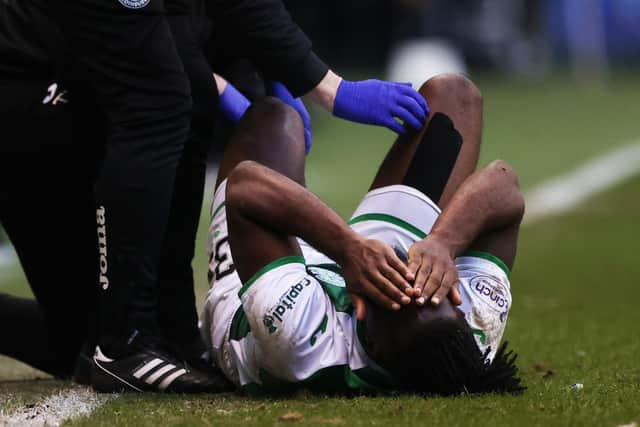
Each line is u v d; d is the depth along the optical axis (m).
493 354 12.75
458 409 11.76
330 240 11.84
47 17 14.04
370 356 12.39
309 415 11.69
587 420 11.38
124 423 11.69
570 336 18.17
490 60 91.75
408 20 84.44
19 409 12.79
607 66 100.81
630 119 69.88
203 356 14.48
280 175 12.21
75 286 14.99
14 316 15.48
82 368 14.48
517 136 61.00
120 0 12.98
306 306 12.22
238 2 14.20
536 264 27.70
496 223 12.46
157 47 13.21
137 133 13.35
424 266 11.72
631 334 18.28
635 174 46.88
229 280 13.56
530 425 11.16
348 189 42.34
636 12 101.19
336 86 14.37
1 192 14.52
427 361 11.95
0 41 14.07
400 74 73.00
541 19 98.25
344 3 85.12
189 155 14.47
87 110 13.96
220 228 13.97
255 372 12.91
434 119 13.91
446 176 13.70
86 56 13.25
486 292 12.54
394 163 13.88
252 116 14.23
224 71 16.16
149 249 13.58
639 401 12.38
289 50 14.28
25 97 13.97
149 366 13.58
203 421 11.52
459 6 90.88
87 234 14.69
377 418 11.48
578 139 59.91
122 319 13.64
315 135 60.16
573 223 35.47
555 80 94.75
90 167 14.27
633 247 30.55
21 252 14.96
